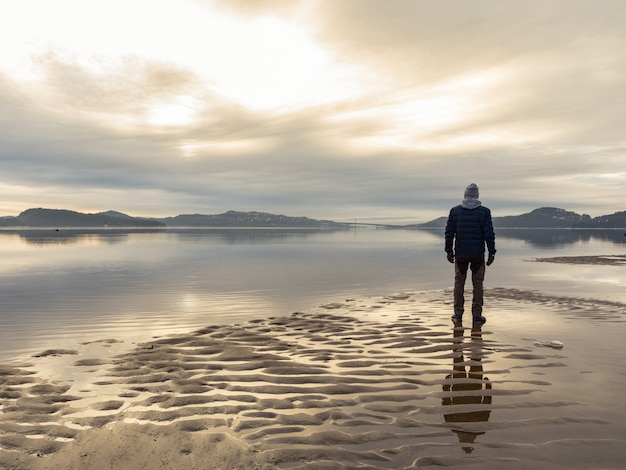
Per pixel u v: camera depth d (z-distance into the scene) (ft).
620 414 10.66
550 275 48.01
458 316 22.84
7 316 25.03
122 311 26.55
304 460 8.45
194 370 14.43
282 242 148.46
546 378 13.51
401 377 13.70
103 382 13.26
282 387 12.80
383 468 8.15
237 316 24.90
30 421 10.33
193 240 166.71
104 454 8.66
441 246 120.78
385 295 33.30
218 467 8.17
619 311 25.62
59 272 50.21
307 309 27.12
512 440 9.29
